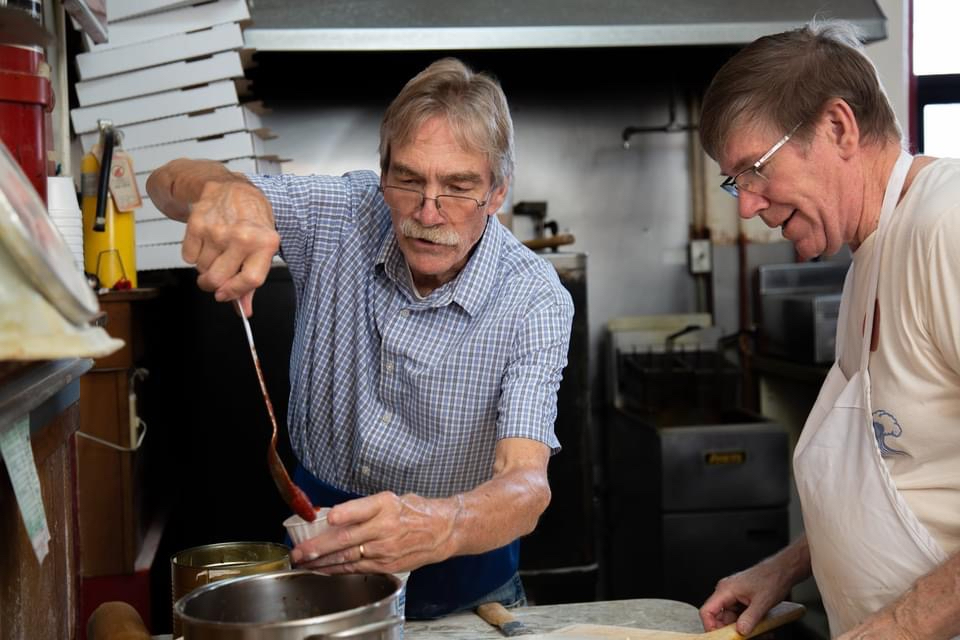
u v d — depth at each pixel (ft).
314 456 5.53
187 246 3.91
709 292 12.88
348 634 2.75
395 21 10.21
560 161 12.61
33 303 2.27
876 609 4.38
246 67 9.95
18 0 4.93
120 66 8.43
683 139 12.75
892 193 4.25
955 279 3.90
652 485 10.68
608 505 12.62
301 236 5.40
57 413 3.67
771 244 12.81
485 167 4.72
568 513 9.89
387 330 5.15
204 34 8.40
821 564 4.63
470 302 5.06
